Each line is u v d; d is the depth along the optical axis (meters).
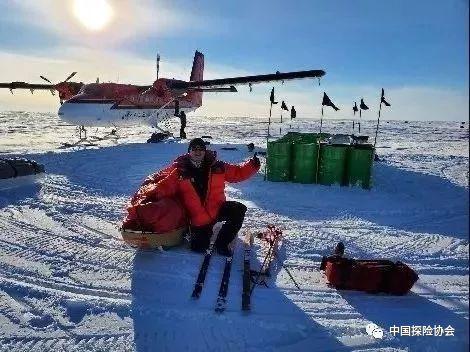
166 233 5.05
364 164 9.46
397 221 6.98
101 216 6.80
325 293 4.22
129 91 19.11
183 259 4.96
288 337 3.44
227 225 5.14
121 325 3.58
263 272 4.62
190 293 4.15
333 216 7.21
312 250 5.42
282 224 6.64
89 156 13.62
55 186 8.98
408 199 8.68
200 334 3.46
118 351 3.22
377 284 4.17
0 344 3.28
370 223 6.81
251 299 4.04
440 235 6.20
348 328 3.57
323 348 3.30
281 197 8.50
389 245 5.71
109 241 5.59
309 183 9.88
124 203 7.71
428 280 4.60
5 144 19.95
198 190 5.17
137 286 4.28
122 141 20.28
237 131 37.31
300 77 16.77
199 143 5.06
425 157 16.33
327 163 9.70
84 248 5.31
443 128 51.25
